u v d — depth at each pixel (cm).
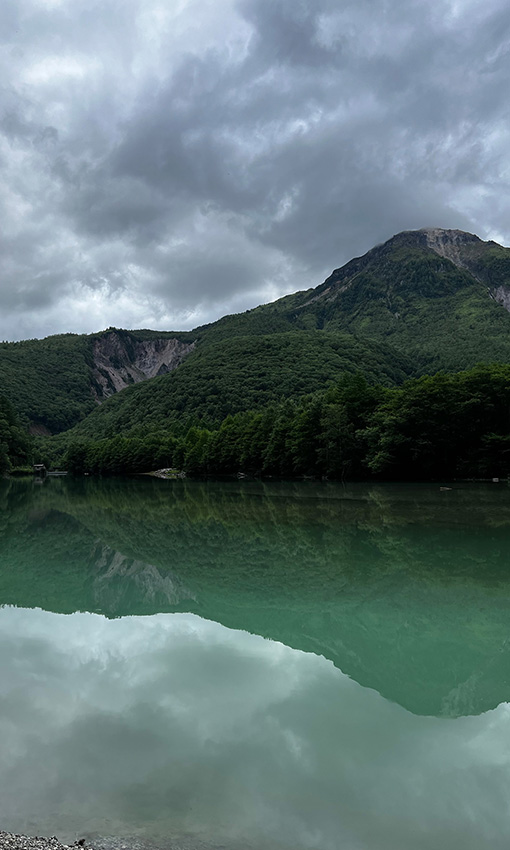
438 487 5997
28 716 1028
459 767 859
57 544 3138
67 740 938
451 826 717
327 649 1397
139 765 859
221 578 2183
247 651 1376
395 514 3816
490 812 744
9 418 15512
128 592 1984
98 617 1681
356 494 5491
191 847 665
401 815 739
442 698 1099
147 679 1206
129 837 682
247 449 10600
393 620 1627
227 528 3606
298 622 1612
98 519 4328
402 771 847
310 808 752
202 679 1206
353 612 1705
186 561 2559
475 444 7200
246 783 806
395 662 1312
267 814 733
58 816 726
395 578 2103
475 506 4138
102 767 850
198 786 805
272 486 7469
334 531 3228
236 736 955
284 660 1316
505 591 1914
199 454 12162
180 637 1495
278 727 984
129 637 1489
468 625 1576
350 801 776
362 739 956
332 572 2230
